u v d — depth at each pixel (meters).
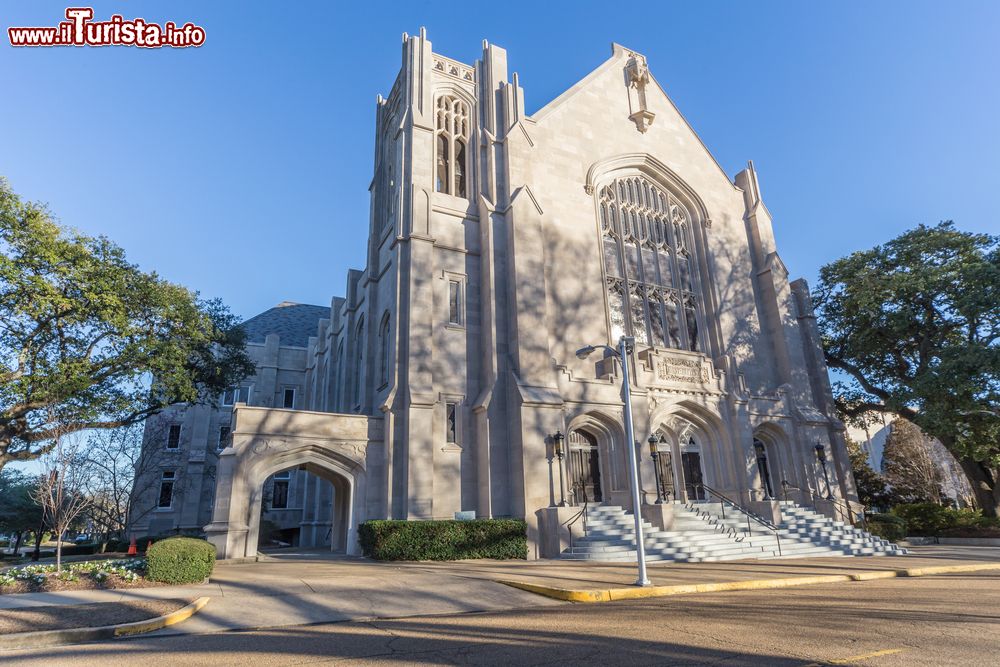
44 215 20.09
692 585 12.88
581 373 24.23
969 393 26.31
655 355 25.23
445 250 23.33
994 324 27.34
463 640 8.02
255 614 9.96
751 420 26.78
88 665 6.86
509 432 21.39
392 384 21.14
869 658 6.50
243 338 30.00
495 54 27.08
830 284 34.47
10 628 8.42
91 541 36.25
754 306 30.97
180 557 12.42
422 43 25.47
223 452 18.53
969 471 31.64
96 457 32.28
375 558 17.86
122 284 21.25
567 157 27.23
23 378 19.23
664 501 22.83
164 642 8.18
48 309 19.66
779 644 7.31
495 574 14.31
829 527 23.56
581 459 23.17
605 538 19.11
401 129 24.25
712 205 31.72
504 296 23.22
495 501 20.59
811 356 31.31
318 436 19.88
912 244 31.08
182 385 23.03
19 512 37.38
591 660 6.68
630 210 29.45
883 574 15.62
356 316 29.83
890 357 33.97
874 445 61.00
